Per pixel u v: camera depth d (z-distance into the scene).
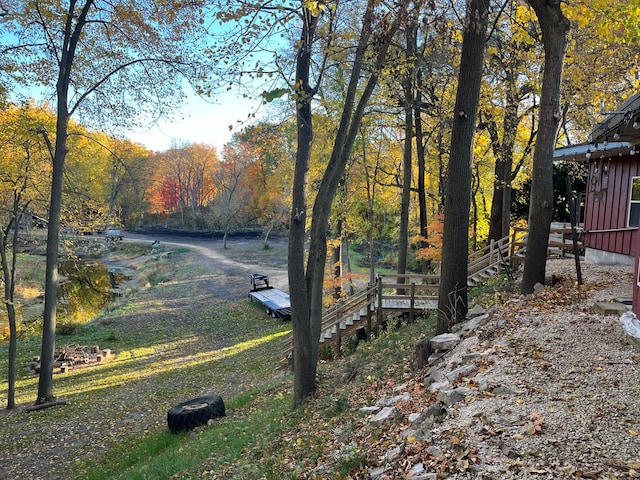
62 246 20.47
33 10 13.73
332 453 5.57
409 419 5.36
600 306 7.47
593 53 14.46
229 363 17.48
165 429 11.01
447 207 8.76
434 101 16.59
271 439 7.39
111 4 14.44
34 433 12.12
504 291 10.93
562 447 3.86
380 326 12.80
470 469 3.79
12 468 10.09
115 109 15.91
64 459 10.36
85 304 28.22
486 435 4.26
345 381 9.24
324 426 6.85
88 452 10.57
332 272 23.23
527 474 3.56
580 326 6.81
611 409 4.41
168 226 69.69
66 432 12.03
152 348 21.23
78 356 19.66
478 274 14.65
